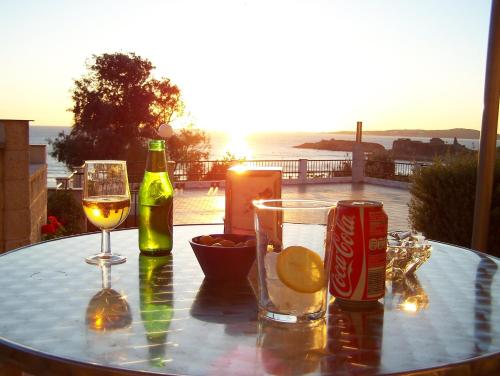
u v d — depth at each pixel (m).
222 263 1.20
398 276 1.29
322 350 0.84
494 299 1.14
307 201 1.06
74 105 22.06
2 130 4.88
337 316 1.01
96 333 0.90
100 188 1.48
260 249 0.98
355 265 1.05
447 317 1.02
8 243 5.00
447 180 4.94
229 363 0.78
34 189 5.83
